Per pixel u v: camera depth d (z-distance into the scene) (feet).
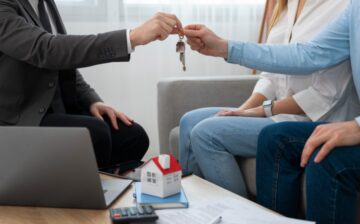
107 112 5.60
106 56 4.30
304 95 4.71
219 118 4.74
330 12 4.83
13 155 3.15
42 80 4.80
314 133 3.75
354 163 3.44
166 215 3.03
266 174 4.05
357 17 4.19
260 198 4.12
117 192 3.50
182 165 5.28
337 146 3.51
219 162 4.54
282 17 5.48
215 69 8.98
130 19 8.35
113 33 4.28
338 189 3.43
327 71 4.60
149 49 8.54
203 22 8.73
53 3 5.70
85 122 4.83
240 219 2.93
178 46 4.74
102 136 4.82
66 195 3.23
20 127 3.10
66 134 3.02
